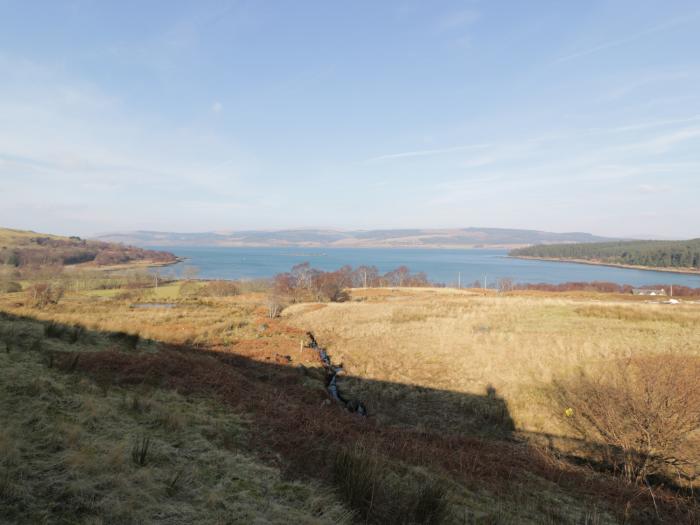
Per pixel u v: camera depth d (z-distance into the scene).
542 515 6.75
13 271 79.56
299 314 40.25
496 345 22.16
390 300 58.16
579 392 14.26
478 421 14.56
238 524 4.32
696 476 9.83
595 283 107.44
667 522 7.39
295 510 4.94
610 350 19.17
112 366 9.90
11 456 4.45
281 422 8.41
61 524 3.64
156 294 68.56
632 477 10.11
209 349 19.91
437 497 5.79
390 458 7.75
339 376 19.72
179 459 5.80
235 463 6.12
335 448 7.25
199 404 8.80
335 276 76.38
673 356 12.77
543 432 13.31
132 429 6.43
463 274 178.88
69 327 14.04
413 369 20.36
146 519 4.05
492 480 8.07
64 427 5.64
